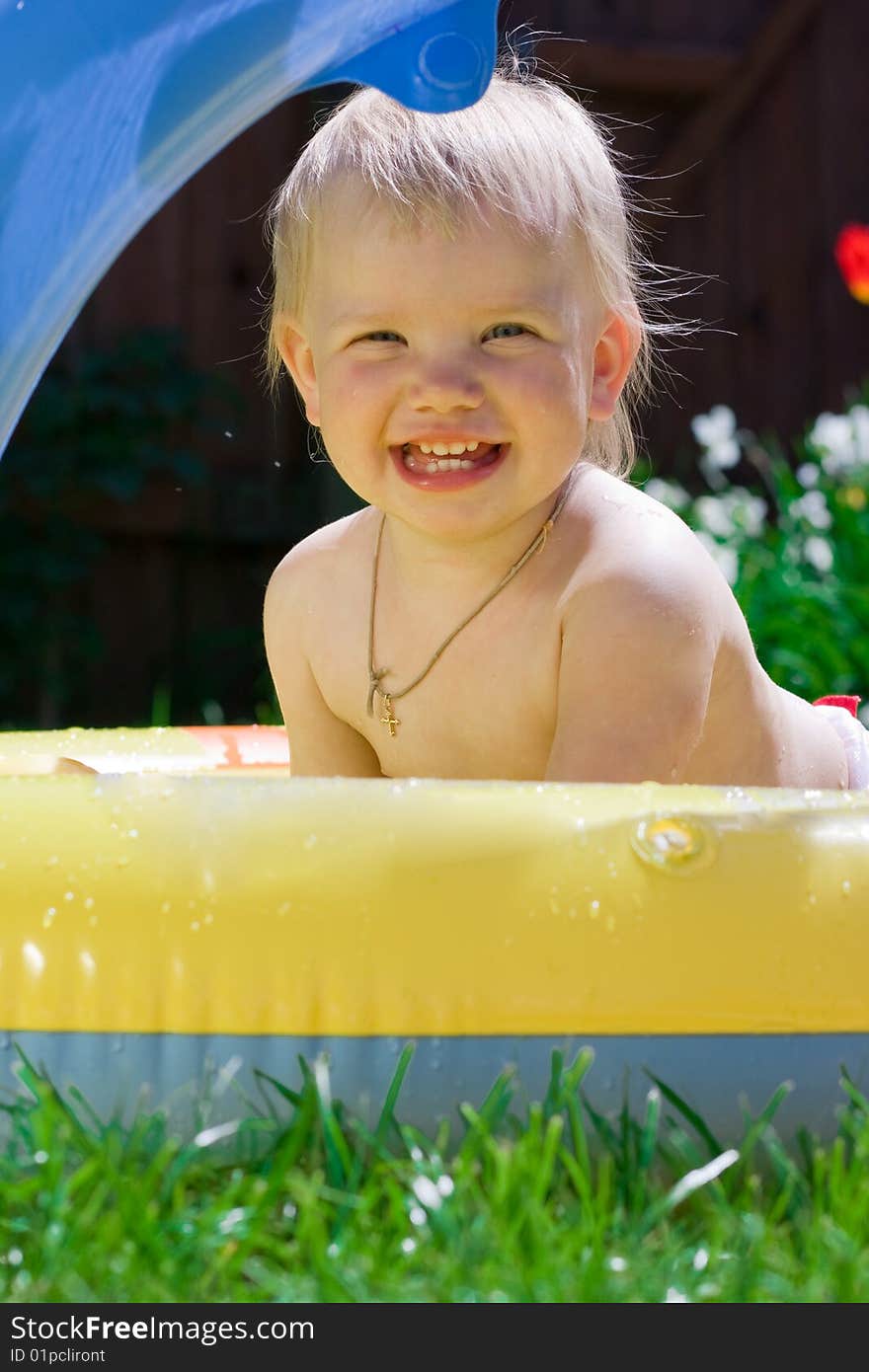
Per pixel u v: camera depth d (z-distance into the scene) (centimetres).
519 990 115
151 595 468
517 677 167
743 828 121
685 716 156
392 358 155
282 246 172
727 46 477
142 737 228
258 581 477
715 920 117
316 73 145
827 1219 107
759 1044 116
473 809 120
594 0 467
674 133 477
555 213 156
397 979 115
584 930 116
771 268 479
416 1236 105
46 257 150
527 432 154
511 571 165
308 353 174
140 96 145
